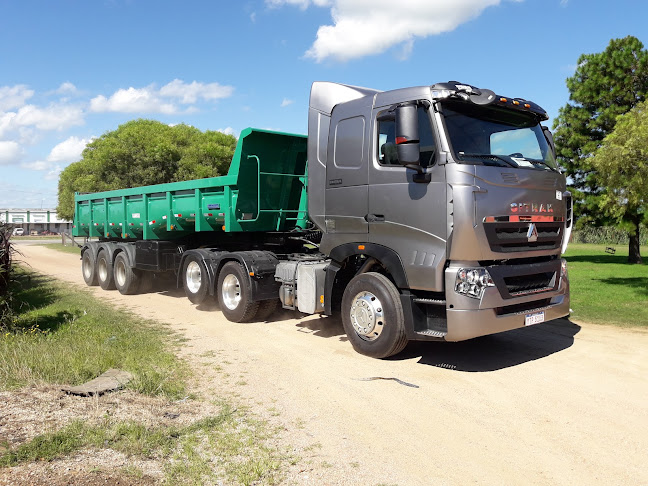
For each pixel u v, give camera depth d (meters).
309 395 5.24
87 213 14.96
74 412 4.39
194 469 3.58
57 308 9.85
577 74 23.41
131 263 11.93
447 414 4.74
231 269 8.82
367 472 3.65
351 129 6.80
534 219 6.12
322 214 7.20
